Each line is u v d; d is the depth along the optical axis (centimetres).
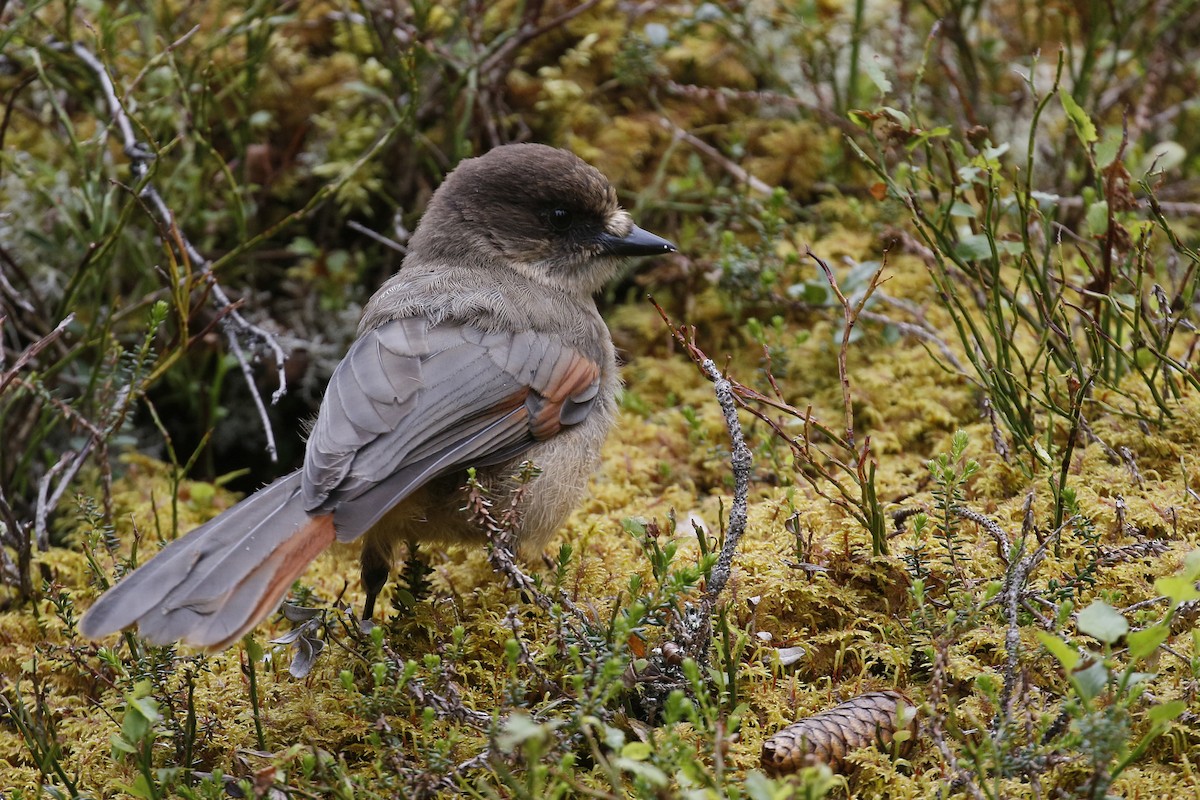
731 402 728
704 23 1335
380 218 1312
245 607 667
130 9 1306
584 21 1358
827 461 993
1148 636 562
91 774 711
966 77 1267
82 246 1129
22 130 1306
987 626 716
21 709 727
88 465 1112
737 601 776
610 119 1329
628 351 1223
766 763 646
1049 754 604
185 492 1094
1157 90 1304
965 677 687
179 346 1008
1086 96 1180
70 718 768
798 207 1258
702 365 746
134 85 1077
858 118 953
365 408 792
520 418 859
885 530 801
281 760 662
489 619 802
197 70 1260
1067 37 1176
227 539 695
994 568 769
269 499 731
